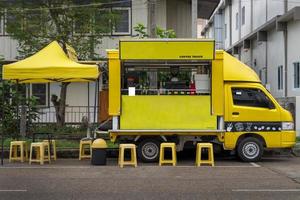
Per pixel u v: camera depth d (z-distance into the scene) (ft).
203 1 99.96
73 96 83.51
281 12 82.23
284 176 40.65
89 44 73.31
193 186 35.68
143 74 51.72
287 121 50.26
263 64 94.73
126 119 49.24
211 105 49.26
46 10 72.54
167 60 48.65
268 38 90.63
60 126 65.92
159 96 49.32
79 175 41.32
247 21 108.78
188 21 96.84
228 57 52.01
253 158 50.16
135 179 39.06
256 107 50.11
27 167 46.68
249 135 50.34
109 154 56.03
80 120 70.64
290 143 50.19
